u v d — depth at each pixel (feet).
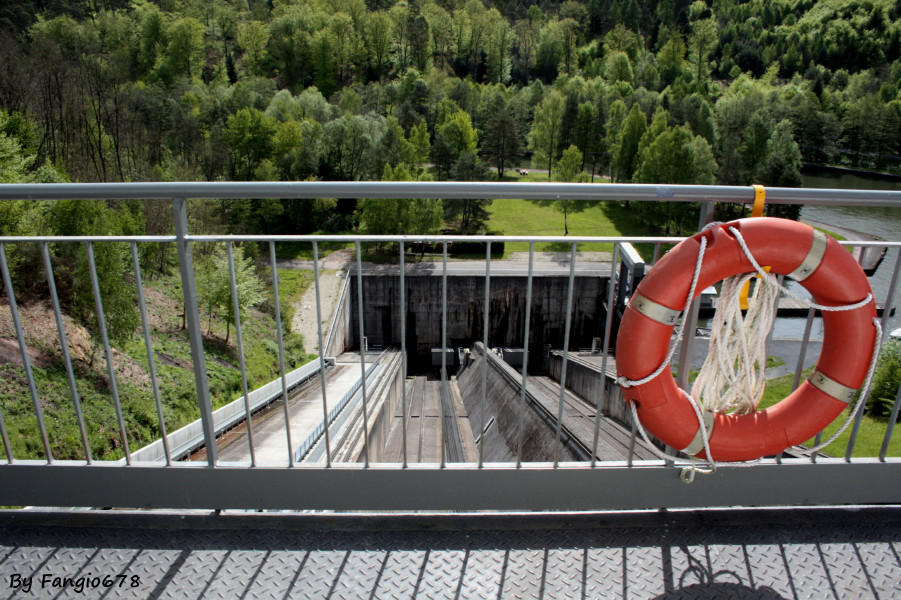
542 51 412.16
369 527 7.50
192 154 180.75
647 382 6.92
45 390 53.47
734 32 451.94
